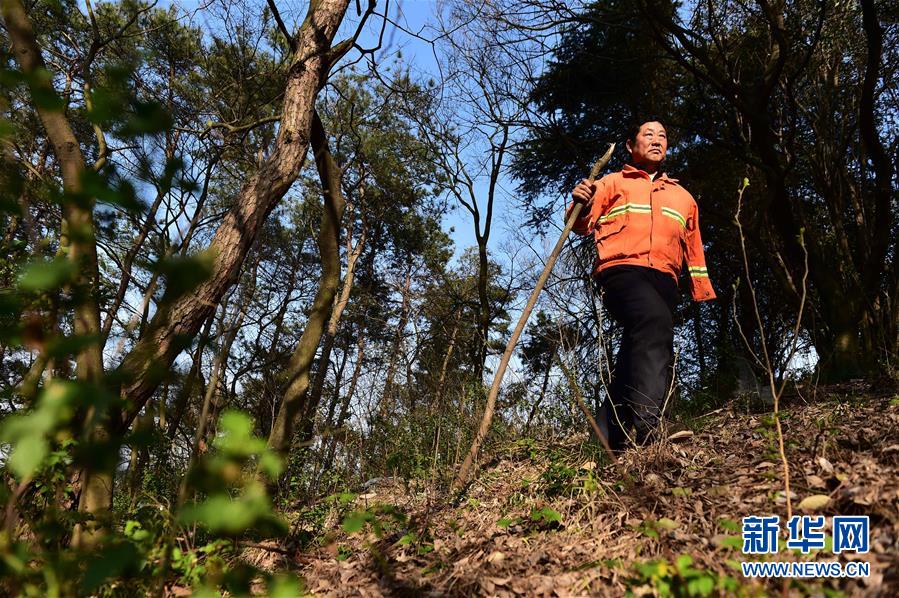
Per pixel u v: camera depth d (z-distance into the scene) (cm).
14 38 192
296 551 308
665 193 408
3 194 82
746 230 962
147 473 304
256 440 81
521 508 315
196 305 254
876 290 826
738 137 1112
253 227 295
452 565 256
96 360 115
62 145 278
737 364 586
